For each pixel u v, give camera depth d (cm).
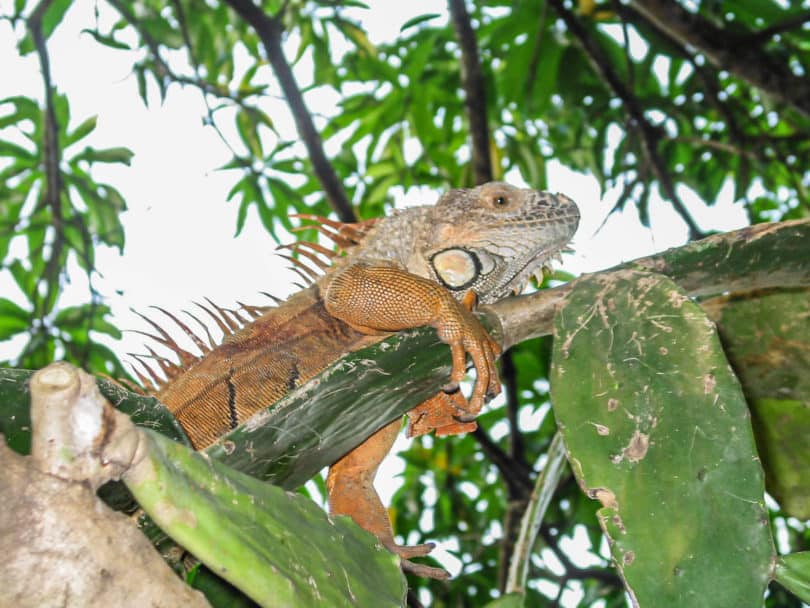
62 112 751
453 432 325
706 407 200
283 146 772
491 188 390
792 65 902
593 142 836
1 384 205
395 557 204
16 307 730
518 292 398
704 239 261
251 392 358
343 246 400
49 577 143
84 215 783
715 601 178
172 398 359
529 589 726
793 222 261
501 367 744
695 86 834
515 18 786
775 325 302
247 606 252
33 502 143
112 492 217
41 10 674
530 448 815
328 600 176
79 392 146
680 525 188
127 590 148
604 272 243
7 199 760
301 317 373
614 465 199
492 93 858
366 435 254
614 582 691
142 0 746
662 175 770
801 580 182
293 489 243
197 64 707
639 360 213
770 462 317
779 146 881
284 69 730
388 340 248
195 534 159
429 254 381
